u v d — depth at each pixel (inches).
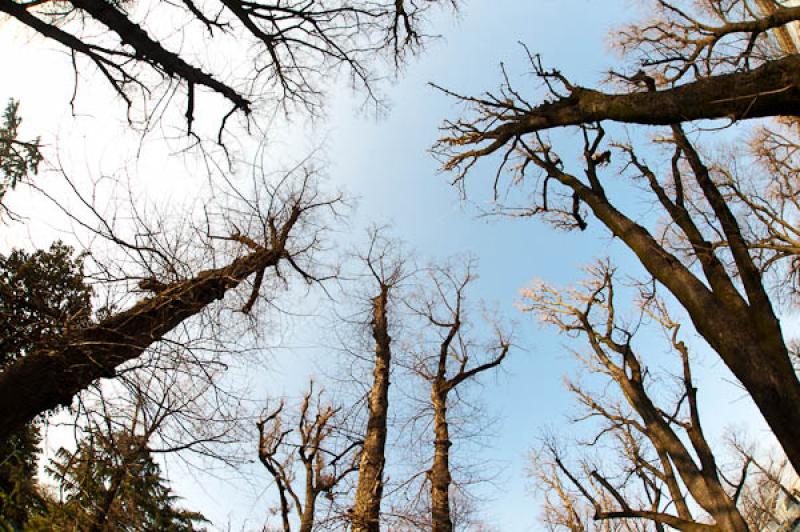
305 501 356.2
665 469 305.6
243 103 302.5
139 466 228.5
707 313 187.8
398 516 347.9
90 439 222.4
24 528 241.6
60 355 205.2
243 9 294.5
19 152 203.9
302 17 310.3
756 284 191.6
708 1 359.3
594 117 231.3
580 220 303.4
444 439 420.5
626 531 562.6
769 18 239.5
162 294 228.2
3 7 225.3
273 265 298.7
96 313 230.4
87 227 213.5
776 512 755.4
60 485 225.1
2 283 220.2
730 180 255.8
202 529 424.8
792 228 242.7
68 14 270.8
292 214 308.3
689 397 296.8
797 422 159.0
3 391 202.2
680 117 195.3
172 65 273.0
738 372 175.8
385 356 442.6
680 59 263.7
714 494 258.5
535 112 258.5
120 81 289.3
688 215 234.7
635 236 224.2
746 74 177.3
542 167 295.4
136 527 243.9
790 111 172.4
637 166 267.7
